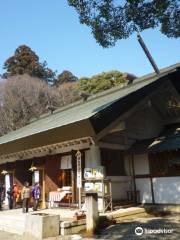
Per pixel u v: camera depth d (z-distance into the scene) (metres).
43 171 16.50
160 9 9.56
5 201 19.88
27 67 57.12
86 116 12.84
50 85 55.69
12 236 10.59
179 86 15.63
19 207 17.64
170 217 12.12
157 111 16.66
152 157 14.44
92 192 10.35
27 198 14.54
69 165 15.37
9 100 44.66
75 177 14.90
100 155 13.66
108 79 45.00
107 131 13.07
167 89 15.59
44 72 59.62
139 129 15.67
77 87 48.16
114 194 13.89
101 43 10.79
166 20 10.23
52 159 16.50
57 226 9.97
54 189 16.08
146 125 16.11
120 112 13.67
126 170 15.05
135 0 9.86
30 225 10.19
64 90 50.69
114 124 13.36
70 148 15.29
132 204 14.28
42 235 9.56
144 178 14.59
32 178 18.59
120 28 10.41
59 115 21.41
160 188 13.91
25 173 19.16
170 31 10.46
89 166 14.23
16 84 46.22
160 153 14.14
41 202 16.31
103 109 12.96
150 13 10.06
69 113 19.16
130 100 14.19
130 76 19.41
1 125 43.12
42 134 14.75
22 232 10.86
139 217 12.54
